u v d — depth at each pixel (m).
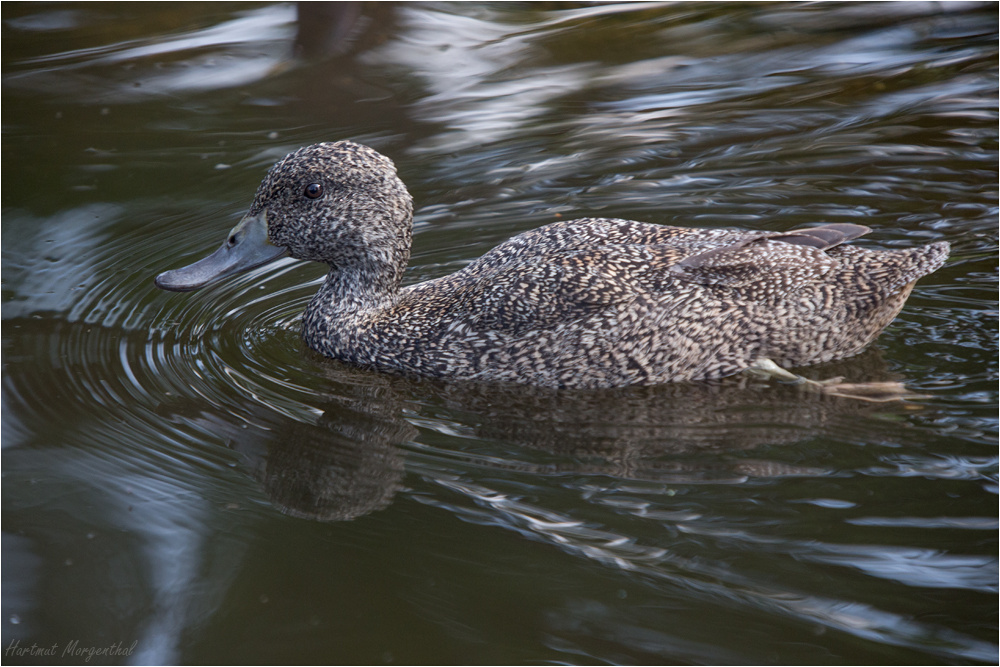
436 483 8.91
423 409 10.16
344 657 7.17
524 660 7.09
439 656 7.14
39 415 10.00
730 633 7.15
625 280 10.13
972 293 11.84
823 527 8.09
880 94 17.42
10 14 21.50
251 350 11.41
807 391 10.09
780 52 19.52
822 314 10.26
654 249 10.35
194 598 7.75
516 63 19.42
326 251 11.20
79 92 18.06
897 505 8.29
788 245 10.28
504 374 10.48
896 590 7.43
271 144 16.17
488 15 21.81
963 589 7.40
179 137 16.52
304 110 17.48
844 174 14.91
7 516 8.60
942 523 8.05
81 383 10.59
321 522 8.52
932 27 20.02
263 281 13.20
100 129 16.80
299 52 19.75
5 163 15.69
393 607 7.59
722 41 20.16
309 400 10.34
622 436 9.52
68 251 13.48
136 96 17.91
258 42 20.23
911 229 13.37
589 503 8.55
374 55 19.69
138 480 9.09
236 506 8.77
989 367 10.39
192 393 10.45
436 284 11.41
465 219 14.18
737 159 15.55
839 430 9.42
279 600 7.70
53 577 7.93
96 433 9.75
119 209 14.49
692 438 9.44
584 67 19.22
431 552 8.07
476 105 17.62
